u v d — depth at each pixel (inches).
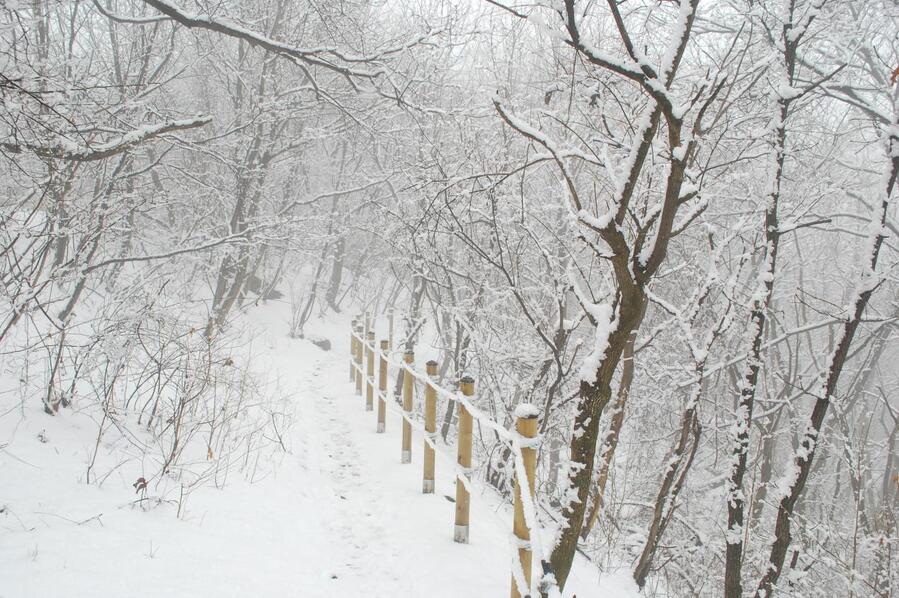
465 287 398.0
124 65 456.4
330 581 163.5
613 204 134.2
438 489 249.8
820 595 358.6
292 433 313.6
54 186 231.8
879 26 316.5
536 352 357.4
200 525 174.7
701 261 371.6
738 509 231.9
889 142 217.3
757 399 390.0
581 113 307.1
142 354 296.0
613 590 222.8
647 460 445.1
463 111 346.3
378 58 315.0
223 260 545.0
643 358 424.2
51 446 199.3
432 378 244.1
